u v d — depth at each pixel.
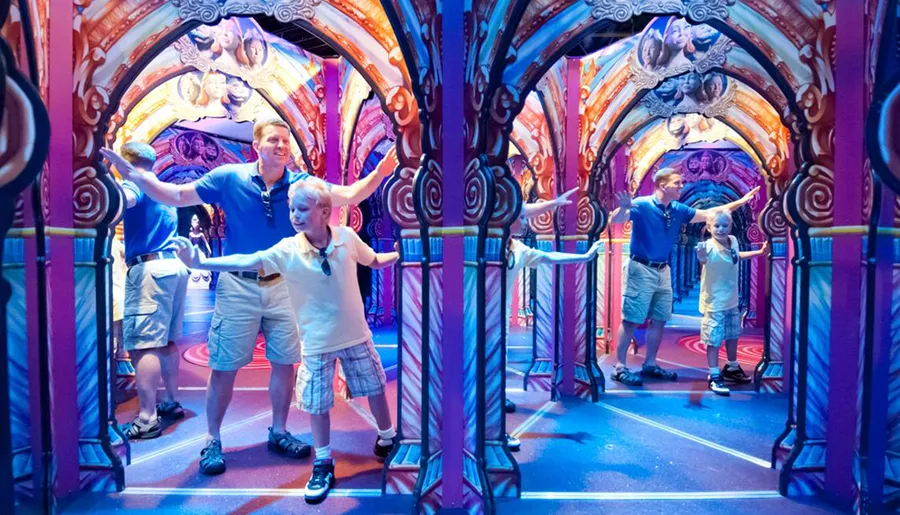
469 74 2.40
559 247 4.49
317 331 2.66
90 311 2.72
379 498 2.66
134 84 3.85
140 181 2.76
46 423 2.32
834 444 2.59
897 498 2.28
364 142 4.89
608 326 6.66
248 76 4.14
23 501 2.09
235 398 4.39
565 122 4.39
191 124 8.16
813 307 2.64
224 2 2.76
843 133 2.45
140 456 3.17
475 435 2.47
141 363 3.45
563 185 4.45
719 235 4.73
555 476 2.93
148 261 3.45
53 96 2.58
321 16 2.74
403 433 2.74
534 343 4.81
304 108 4.39
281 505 2.59
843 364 2.53
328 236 2.69
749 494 2.72
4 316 1.88
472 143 2.43
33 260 2.23
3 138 1.84
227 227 3.06
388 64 2.69
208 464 2.92
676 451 3.30
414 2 2.40
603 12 2.64
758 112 4.75
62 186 2.61
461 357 2.41
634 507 2.59
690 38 3.84
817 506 2.59
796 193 2.65
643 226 4.88
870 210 2.29
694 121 6.20
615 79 4.29
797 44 2.60
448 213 2.38
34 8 2.38
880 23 2.15
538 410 4.15
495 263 2.64
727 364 5.15
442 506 2.45
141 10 2.71
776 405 4.30
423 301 2.53
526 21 2.59
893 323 2.23
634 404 4.32
